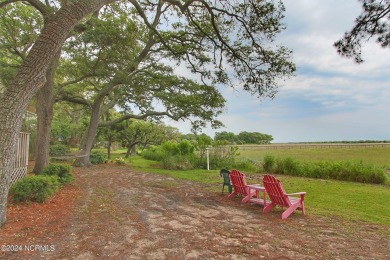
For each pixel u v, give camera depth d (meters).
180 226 5.83
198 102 18.02
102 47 14.34
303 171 15.71
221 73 11.44
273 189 7.00
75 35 12.76
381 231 5.74
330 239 5.18
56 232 5.27
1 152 5.26
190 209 7.43
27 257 4.12
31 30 13.40
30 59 5.62
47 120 13.23
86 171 16.91
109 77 16.55
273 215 6.91
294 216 6.84
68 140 35.81
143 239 5.00
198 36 12.98
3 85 14.55
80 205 7.61
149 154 30.03
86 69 15.85
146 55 17.94
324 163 15.41
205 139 21.55
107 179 13.37
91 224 5.86
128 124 29.22
